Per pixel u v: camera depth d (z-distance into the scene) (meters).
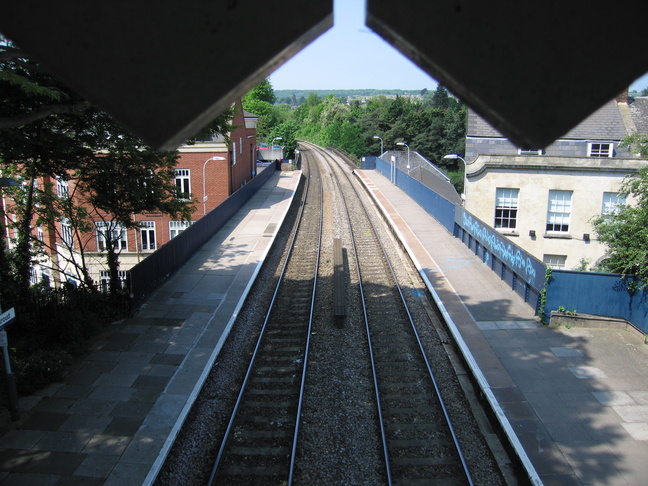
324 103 138.38
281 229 28.81
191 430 10.53
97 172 16.59
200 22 1.88
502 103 2.00
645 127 28.56
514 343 13.95
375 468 9.33
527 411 10.68
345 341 14.59
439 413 11.05
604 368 12.54
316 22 1.89
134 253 31.75
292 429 10.50
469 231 23.08
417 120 81.94
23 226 17.19
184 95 1.95
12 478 8.78
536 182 23.92
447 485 8.86
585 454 9.32
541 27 1.89
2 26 1.84
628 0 1.86
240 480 9.05
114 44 1.89
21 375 11.50
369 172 52.69
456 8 1.88
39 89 9.86
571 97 1.97
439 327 15.57
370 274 20.67
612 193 23.34
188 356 13.52
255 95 100.94
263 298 18.25
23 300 14.67
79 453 9.50
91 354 13.57
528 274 16.52
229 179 33.62
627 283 15.00
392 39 2.03
